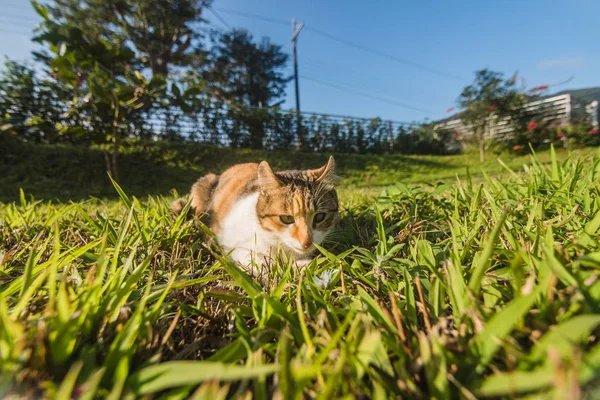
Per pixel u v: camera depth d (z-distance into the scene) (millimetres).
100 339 125
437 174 1673
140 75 1073
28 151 1224
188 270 222
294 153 1893
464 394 96
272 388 108
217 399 89
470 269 172
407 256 229
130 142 1445
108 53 1149
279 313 138
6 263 226
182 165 1421
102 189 1128
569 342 88
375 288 181
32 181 1101
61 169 1202
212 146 1677
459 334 123
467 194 336
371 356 111
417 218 311
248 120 1926
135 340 124
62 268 198
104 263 149
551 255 132
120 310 139
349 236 317
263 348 127
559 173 329
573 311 115
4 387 97
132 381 102
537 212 230
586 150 2012
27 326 119
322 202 339
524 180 365
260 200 343
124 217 299
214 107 1809
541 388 89
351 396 85
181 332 154
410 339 129
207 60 3307
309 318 143
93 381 92
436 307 145
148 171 1325
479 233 234
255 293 151
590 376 80
